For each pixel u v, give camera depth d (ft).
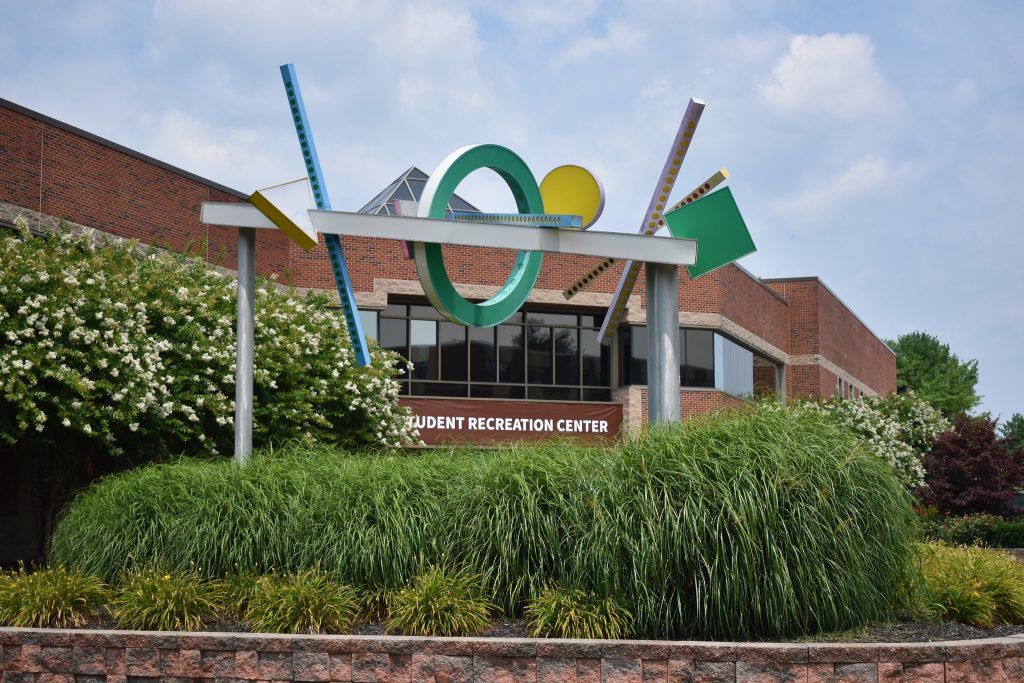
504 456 33.76
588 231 43.21
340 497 33.83
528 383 104.53
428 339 101.55
